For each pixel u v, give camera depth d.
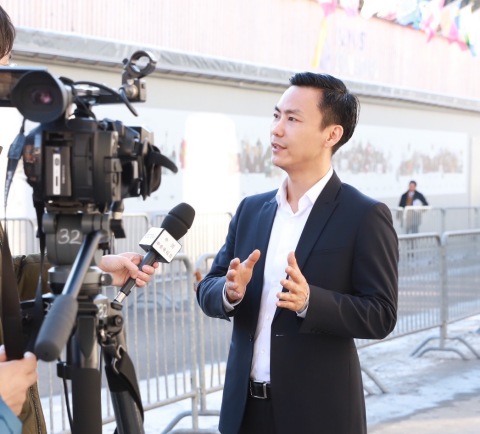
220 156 12.01
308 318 2.26
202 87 11.66
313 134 2.46
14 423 1.41
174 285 4.61
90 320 1.56
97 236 1.53
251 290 2.48
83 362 1.55
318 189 2.49
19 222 8.43
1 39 1.82
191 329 4.50
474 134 19.95
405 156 17.08
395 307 2.41
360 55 15.77
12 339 1.51
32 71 1.37
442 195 18.64
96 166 1.48
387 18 16.39
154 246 1.96
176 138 11.24
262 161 12.88
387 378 5.74
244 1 12.80
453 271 6.57
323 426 2.34
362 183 15.70
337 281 2.39
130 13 10.87
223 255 2.72
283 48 13.69
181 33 11.70
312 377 2.35
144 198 1.67
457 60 19.38
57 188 1.50
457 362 6.25
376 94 15.30
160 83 10.98
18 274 1.99
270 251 2.51
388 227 2.44
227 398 2.48
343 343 2.41
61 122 1.49
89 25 10.30
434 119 18.12
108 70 10.09
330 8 14.55
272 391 2.36
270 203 2.60
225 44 12.50
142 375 4.54
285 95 2.53
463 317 6.68
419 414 4.90
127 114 10.29
